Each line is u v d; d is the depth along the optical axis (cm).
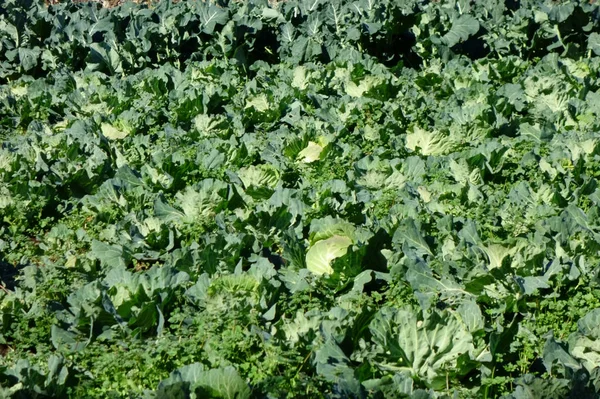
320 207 818
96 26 1541
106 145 1058
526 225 786
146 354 591
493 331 600
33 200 893
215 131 1096
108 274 690
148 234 783
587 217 786
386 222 778
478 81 1279
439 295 678
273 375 571
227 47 1493
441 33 1484
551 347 584
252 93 1241
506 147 934
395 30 1512
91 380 584
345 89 1277
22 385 557
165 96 1244
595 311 618
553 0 1600
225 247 740
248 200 869
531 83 1209
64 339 639
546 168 915
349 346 595
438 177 911
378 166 926
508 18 1500
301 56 1466
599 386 550
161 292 654
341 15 1551
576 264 696
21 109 1234
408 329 581
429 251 731
